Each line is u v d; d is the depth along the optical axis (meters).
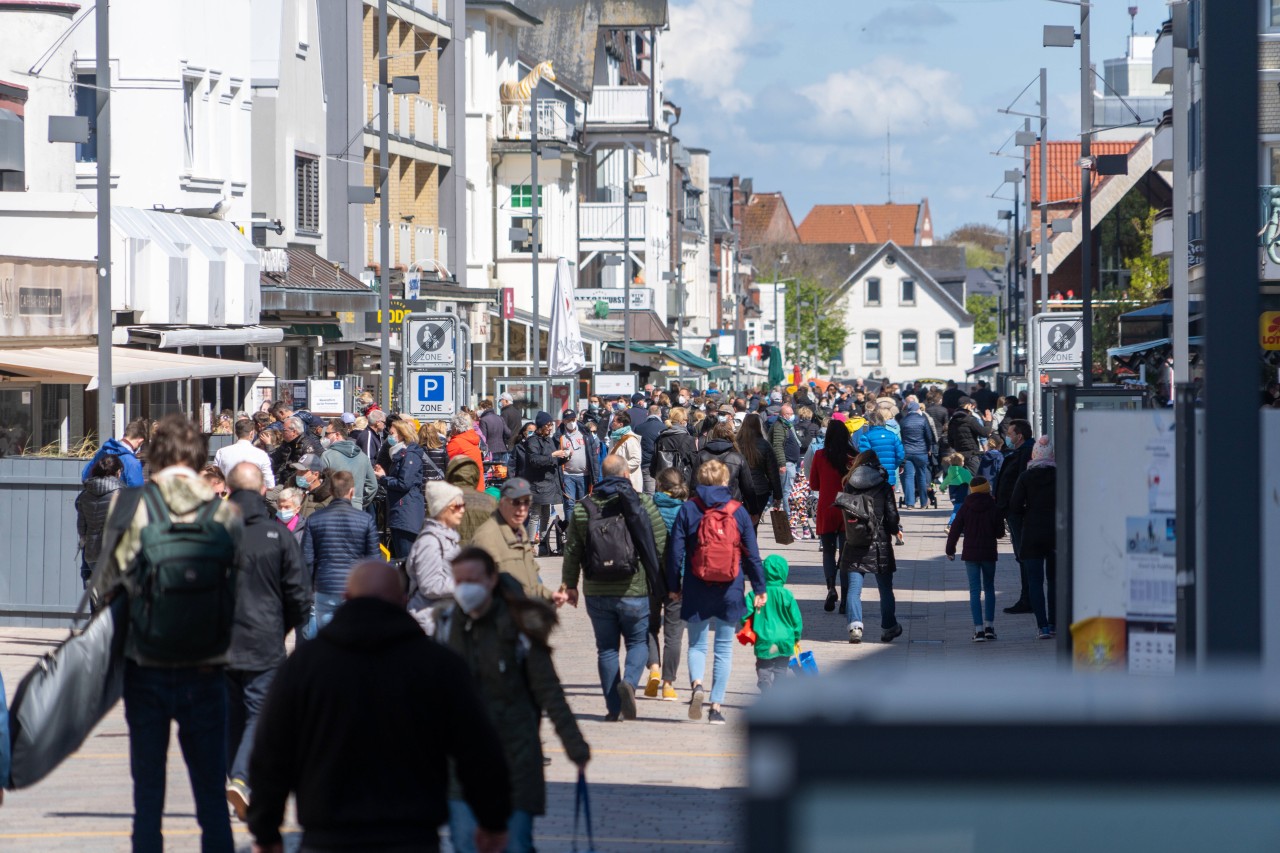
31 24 56.72
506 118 111.69
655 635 25.98
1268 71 61.19
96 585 14.69
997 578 43.19
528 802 13.36
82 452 36.03
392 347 82.56
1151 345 69.81
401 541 36.84
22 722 14.08
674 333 160.12
